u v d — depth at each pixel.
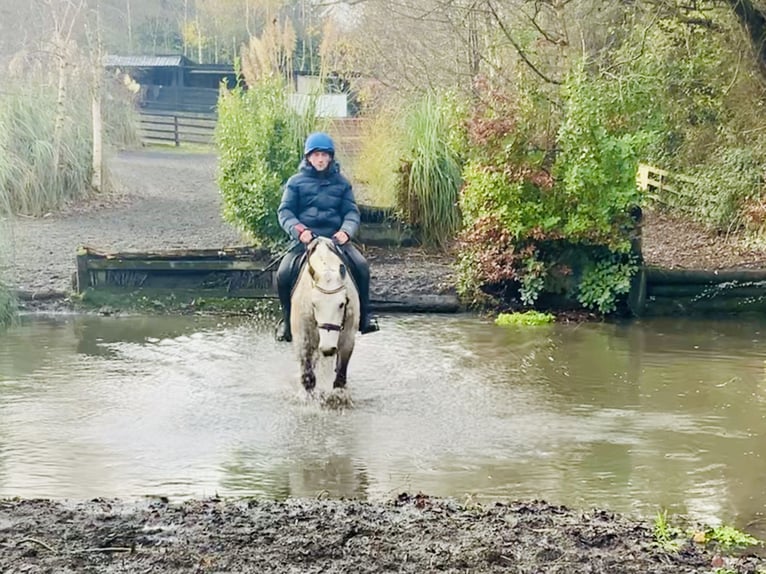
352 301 9.91
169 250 15.20
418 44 24.09
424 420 9.27
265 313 14.67
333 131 19.73
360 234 18.44
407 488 7.44
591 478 7.67
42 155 22.84
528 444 8.52
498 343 12.66
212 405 9.77
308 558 5.76
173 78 52.75
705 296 14.59
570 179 14.13
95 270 15.03
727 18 18.44
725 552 6.16
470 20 21.03
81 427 9.02
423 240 18.44
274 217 16.95
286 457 8.19
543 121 15.01
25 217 22.14
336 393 10.09
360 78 24.38
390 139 19.98
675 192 22.67
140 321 14.09
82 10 29.42
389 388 10.43
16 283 15.58
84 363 11.54
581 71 14.80
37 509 6.68
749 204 19.56
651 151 22.88
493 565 5.70
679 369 11.28
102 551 5.87
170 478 7.66
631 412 9.54
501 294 14.84
